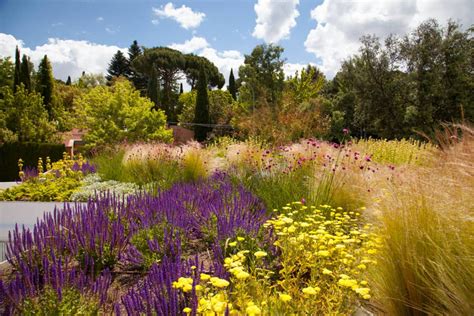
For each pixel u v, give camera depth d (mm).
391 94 21922
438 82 20188
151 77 35844
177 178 6961
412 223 2000
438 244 1860
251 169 6086
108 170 8766
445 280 1682
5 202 6176
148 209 3549
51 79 28156
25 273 2127
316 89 34344
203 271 2293
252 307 1457
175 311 1661
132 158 8438
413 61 20969
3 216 5066
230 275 2105
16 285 1953
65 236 2820
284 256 2266
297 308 1753
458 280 1655
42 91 27594
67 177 8680
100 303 1975
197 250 3092
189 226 3400
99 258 2629
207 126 28531
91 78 47344
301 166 5164
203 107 29266
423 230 1926
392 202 2311
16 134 16266
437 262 1774
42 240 2715
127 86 20281
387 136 22172
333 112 25172
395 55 22078
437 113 20438
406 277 1893
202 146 10047
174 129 28969
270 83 37312
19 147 15500
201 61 46438
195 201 4129
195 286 1693
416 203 2104
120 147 11586
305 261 2191
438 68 20250
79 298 1965
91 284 2074
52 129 17406
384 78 22312
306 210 3754
